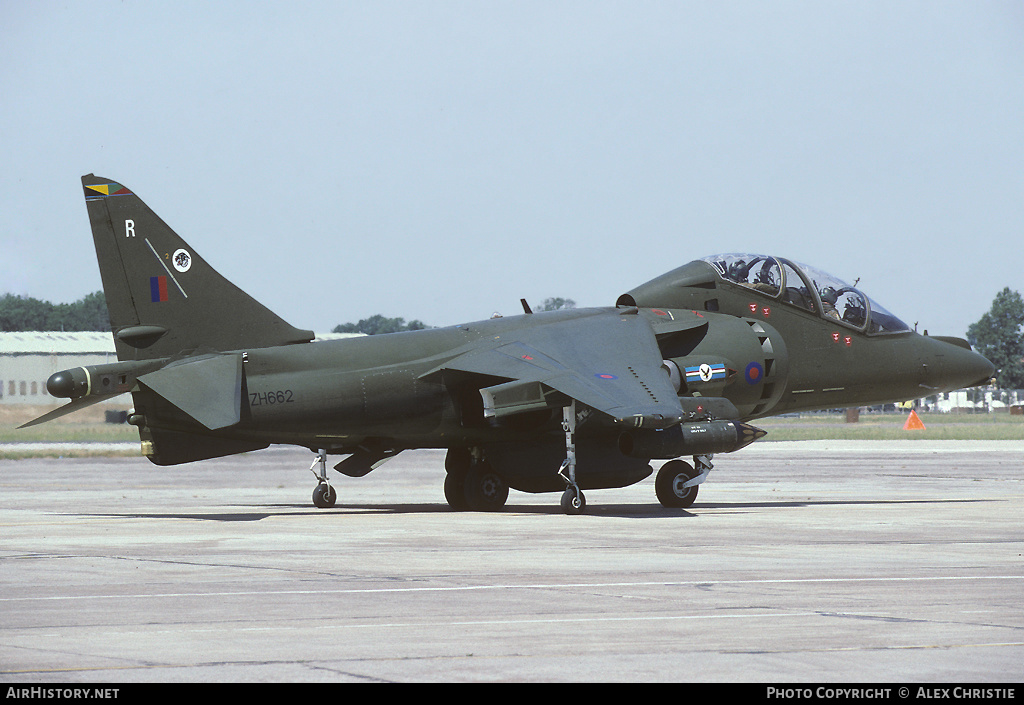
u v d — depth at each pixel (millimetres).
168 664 27219
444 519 69625
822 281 87688
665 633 30828
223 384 69188
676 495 78312
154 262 71375
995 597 36906
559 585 39781
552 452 78750
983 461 150875
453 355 77000
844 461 152500
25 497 94000
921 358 90375
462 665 27016
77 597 37531
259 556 49188
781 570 43594
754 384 82312
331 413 73875
